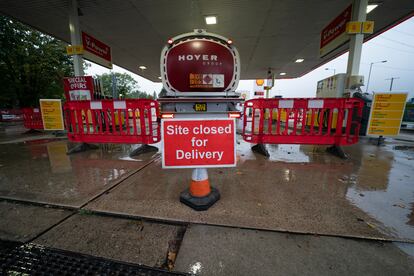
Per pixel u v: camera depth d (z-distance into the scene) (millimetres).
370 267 1150
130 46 8523
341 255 1250
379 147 4848
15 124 13734
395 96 4461
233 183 2496
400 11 5582
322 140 3889
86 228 1561
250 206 1896
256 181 2564
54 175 2799
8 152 4320
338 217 1699
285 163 3422
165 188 2340
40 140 5941
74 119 4250
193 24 6523
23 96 16922
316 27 6805
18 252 1303
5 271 1160
